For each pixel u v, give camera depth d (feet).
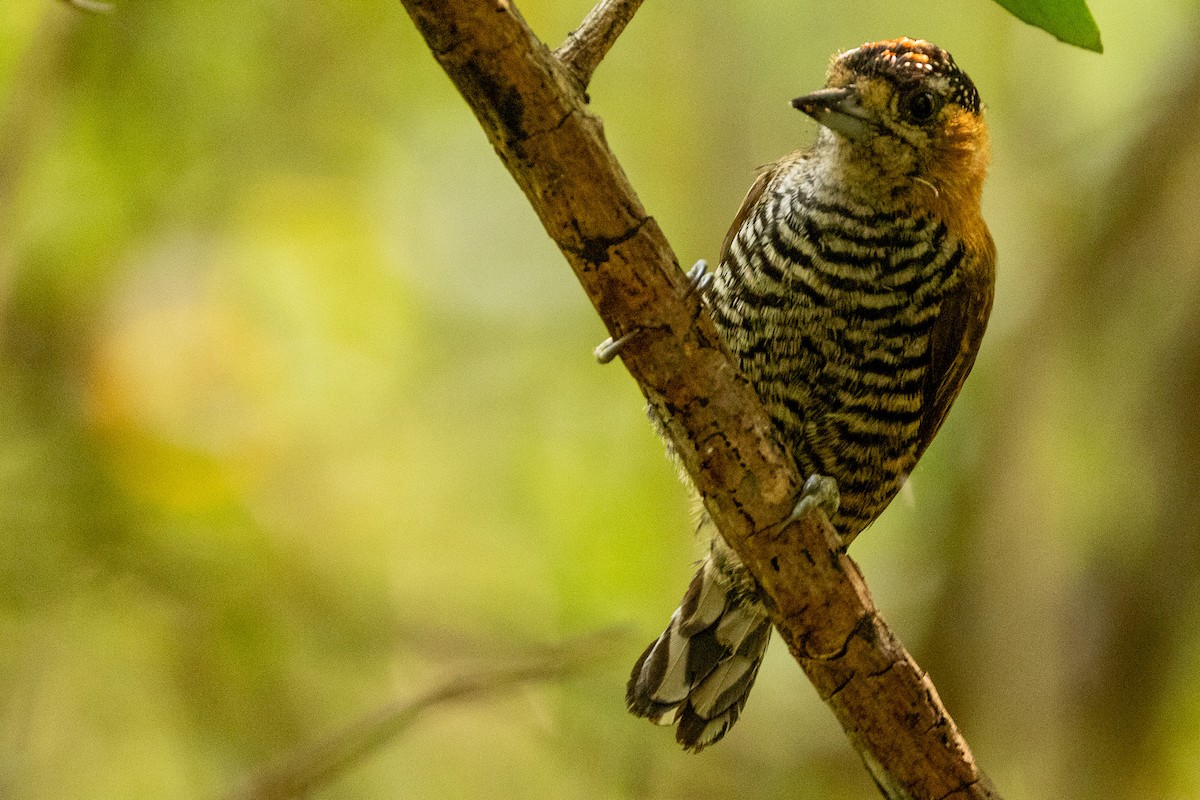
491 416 45.78
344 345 44.73
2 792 37.91
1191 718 40.29
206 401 40.78
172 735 39.70
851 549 44.57
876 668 21.24
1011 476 41.37
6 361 39.09
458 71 17.46
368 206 44.98
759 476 20.18
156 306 40.91
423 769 42.16
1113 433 41.60
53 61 35.50
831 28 46.55
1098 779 40.16
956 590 41.42
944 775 21.68
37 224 39.42
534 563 43.62
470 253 46.96
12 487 38.73
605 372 46.09
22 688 38.58
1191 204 41.32
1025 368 41.73
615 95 47.14
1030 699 40.81
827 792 41.65
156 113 40.68
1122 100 45.44
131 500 39.17
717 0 46.21
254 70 42.60
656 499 43.62
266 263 43.75
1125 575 40.60
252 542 40.24
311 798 35.55
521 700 41.60
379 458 44.29
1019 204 44.50
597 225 18.42
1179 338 40.91
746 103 46.14
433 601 42.70
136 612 39.32
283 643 40.06
